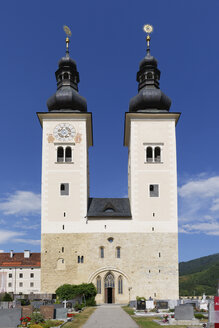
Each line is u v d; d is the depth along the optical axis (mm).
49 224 60031
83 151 63312
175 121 66625
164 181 62219
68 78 68625
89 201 65188
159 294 57594
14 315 30609
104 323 32562
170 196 61625
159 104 65750
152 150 63750
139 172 62500
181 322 32500
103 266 58500
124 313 42500
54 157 62938
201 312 42812
